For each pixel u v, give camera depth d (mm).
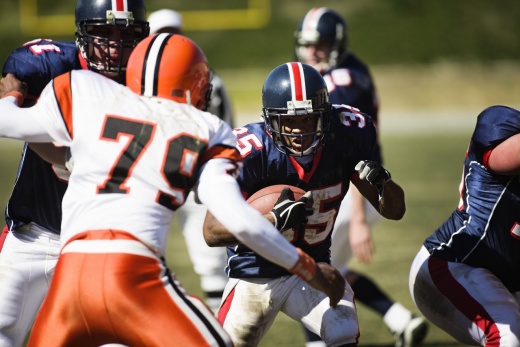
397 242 22688
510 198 10469
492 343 10305
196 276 19156
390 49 73250
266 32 76312
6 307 10734
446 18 77312
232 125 16812
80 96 8789
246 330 10945
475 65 71312
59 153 9398
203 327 8336
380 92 63844
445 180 33219
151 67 8992
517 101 63156
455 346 14547
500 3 79500
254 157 10367
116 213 8414
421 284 11148
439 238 11164
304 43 17281
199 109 9453
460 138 48344
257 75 69562
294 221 9500
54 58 11156
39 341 8352
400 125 55188
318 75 10344
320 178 10609
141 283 8258
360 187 10961
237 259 10797
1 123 8711
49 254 11031
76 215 8562
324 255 11188
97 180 8539
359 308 17609
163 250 8648
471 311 10516
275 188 10305
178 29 16734
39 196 10984
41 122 8688
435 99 63000
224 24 76562
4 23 77312
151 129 8633
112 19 10977
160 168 8516
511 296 10625
